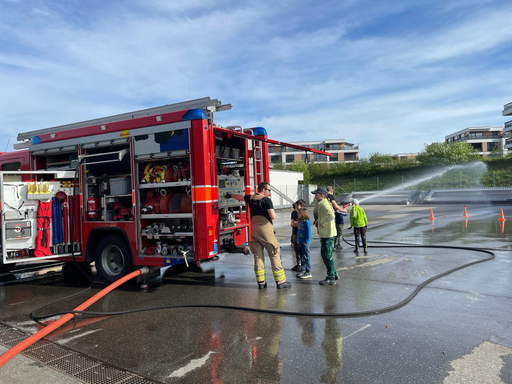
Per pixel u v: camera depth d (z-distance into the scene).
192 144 6.25
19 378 3.62
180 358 3.90
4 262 6.73
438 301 5.43
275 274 6.39
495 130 85.69
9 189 6.75
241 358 3.84
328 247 6.45
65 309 5.80
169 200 6.77
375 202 35.50
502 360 3.60
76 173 7.31
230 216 7.05
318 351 3.92
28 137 9.02
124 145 7.07
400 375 3.38
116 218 7.15
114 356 4.02
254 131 8.00
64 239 7.33
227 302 5.76
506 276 6.73
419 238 11.79
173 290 6.64
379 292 5.95
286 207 35.25
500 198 30.17
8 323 5.27
